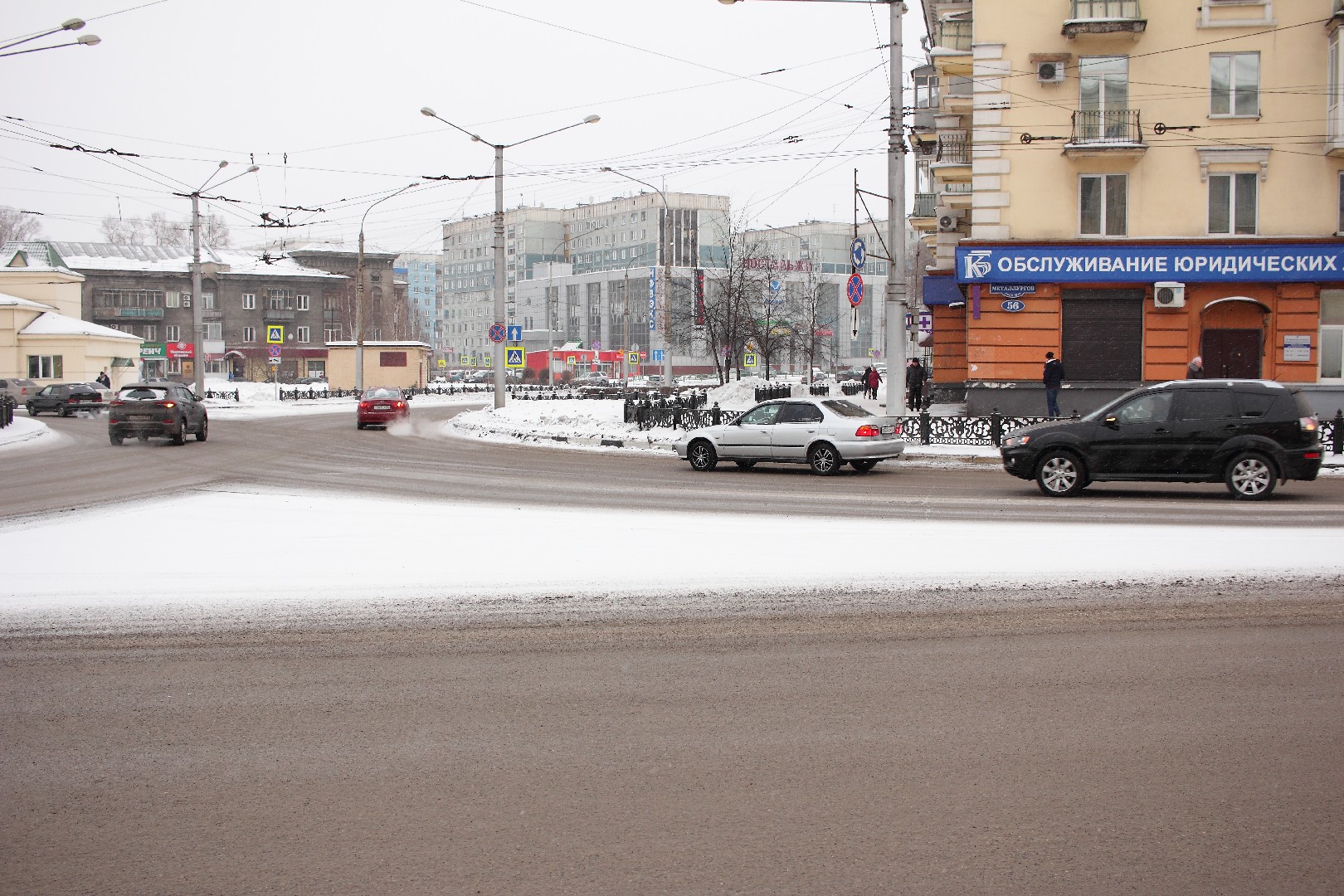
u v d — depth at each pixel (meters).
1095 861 4.16
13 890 4.00
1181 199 28.77
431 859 4.24
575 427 32.53
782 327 62.78
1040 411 29.39
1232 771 5.06
